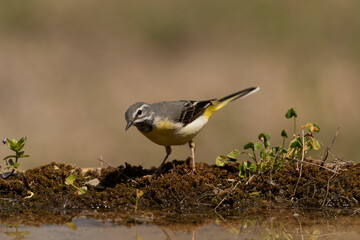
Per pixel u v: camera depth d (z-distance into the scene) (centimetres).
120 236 662
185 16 2389
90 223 716
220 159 854
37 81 1942
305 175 805
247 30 2311
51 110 1809
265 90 1939
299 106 1852
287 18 2336
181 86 1984
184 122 884
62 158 1579
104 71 2052
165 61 2145
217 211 761
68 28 2267
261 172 818
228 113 1836
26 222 721
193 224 712
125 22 2338
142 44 2222
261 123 1778
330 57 2098
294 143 838
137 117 859
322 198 777
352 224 705
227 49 2184
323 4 2417
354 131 1705
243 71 2062
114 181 848
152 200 788
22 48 2111
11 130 1695
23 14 2294
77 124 1745
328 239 643
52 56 2097
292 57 2138
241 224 709
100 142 1670
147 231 686
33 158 1550
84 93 1916
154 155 1628
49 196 796
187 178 813
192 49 2211
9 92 1883
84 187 816
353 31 2247
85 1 2423
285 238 658
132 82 1995
